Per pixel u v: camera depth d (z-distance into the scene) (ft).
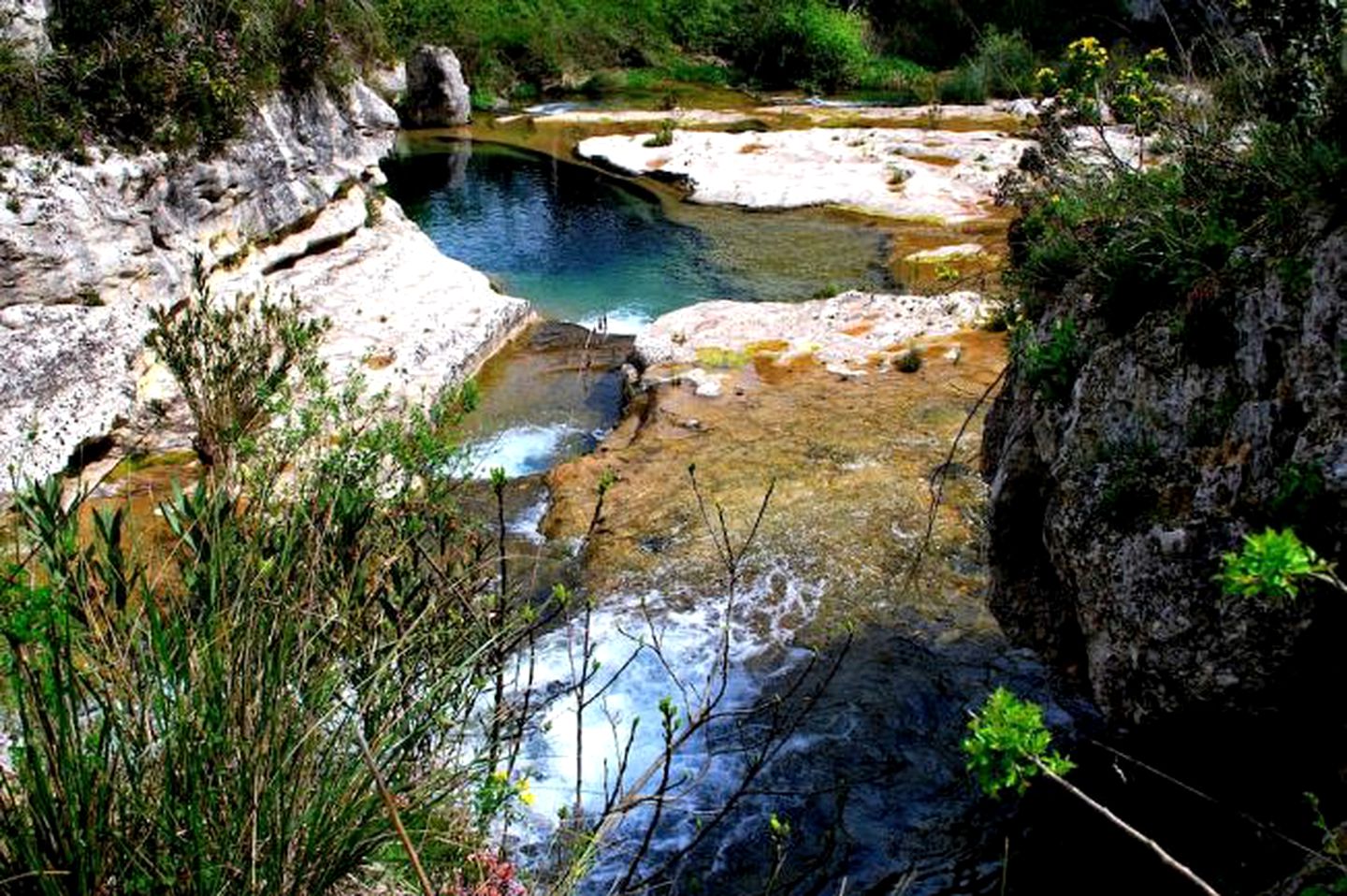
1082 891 14.49
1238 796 13.47
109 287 27.91
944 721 18.19
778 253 47.47
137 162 29.58
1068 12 92.84
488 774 10.94
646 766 16.85
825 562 22.41
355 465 13.35
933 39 100.83
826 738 17.76
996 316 34.01
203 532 9.91
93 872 7.63
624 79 92.22
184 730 7.97
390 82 49.08
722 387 30.96
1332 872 9.12
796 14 96.48
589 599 12.07
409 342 33.35
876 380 31.07
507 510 25.63
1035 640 16.60
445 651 10.52
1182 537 12.39
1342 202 11.92
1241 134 15.62
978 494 24.66
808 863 15.38
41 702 7.67
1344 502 11.00
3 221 25.62
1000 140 63.82
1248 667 11.87
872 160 60.54
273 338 28.22
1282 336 12.02
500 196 57.16
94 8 29.91
